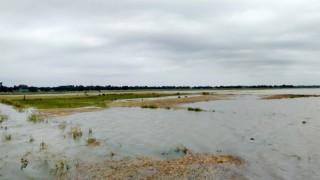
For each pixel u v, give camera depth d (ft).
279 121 106.11
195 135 80.33
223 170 48.32
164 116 125.18
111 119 115.96
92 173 47.14
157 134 82.33
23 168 50.39
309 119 111.34
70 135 80.84
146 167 50.08
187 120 111.34
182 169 48.78
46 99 249.14
